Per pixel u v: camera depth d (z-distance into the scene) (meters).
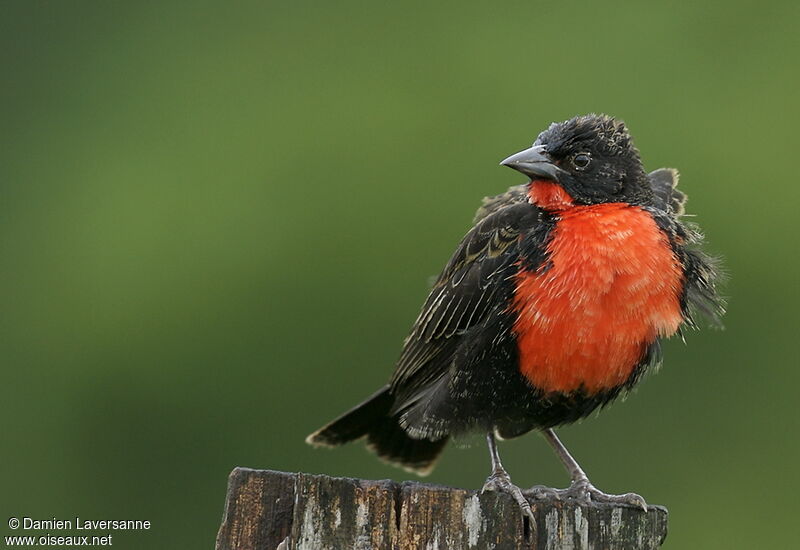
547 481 18.94
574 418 11.95
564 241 11.27
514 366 11.53
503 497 9.54
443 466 18.97
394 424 13.38
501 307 11.48
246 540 9.40
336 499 9.42
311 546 9.36
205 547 19.52
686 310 11.61
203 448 19.61
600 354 11.24
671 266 11.30
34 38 23.45
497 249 11.67
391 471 19.20
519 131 19.62
